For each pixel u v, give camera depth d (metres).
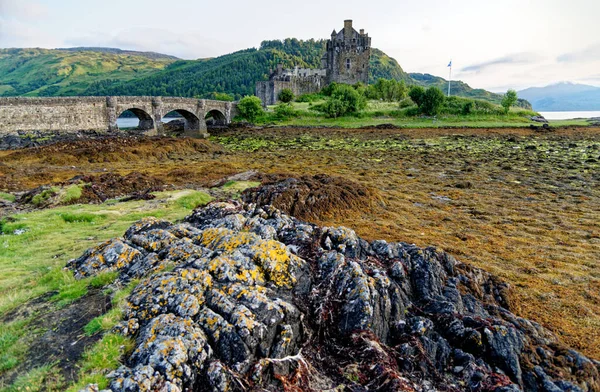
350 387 7.00
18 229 15.95
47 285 9.68
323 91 115.62
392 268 10.12
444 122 87.50
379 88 114.12
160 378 5.90
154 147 46.97
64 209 19.23
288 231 11.66
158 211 18.59
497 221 21.44
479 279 11.72
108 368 6.30
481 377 7.51
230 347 6.71
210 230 10.81
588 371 8.18
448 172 36.19
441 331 8.80
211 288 7.88
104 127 57.16
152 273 9.20
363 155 47.19
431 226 20.47
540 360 8.41
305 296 8.64
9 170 33.28
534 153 46.84
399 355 7.86
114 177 26.72
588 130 74.25
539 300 12.64
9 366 6.59
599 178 32.56
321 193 21.92
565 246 17.72
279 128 80.38
